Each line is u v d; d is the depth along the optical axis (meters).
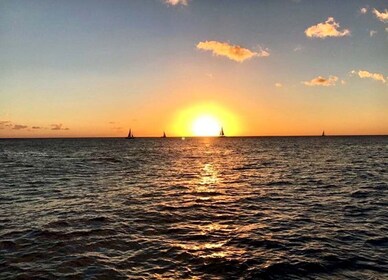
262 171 41.16
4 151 98.00
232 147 126.06
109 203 21.33
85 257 12.04
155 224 16.42
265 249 12.97
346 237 14.45
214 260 11.84
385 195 24.05
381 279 10.36
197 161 58.56
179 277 10.47
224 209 19.88
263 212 19.12
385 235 14.70
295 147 114.62
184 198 23.25
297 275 10.66
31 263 11.48
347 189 26.70
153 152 91.50
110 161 58.28
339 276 10.58
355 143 153.12
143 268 11.15
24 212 18.75
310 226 16.19
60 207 20.11
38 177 35.03
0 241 13.65
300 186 28.61
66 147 130.12
